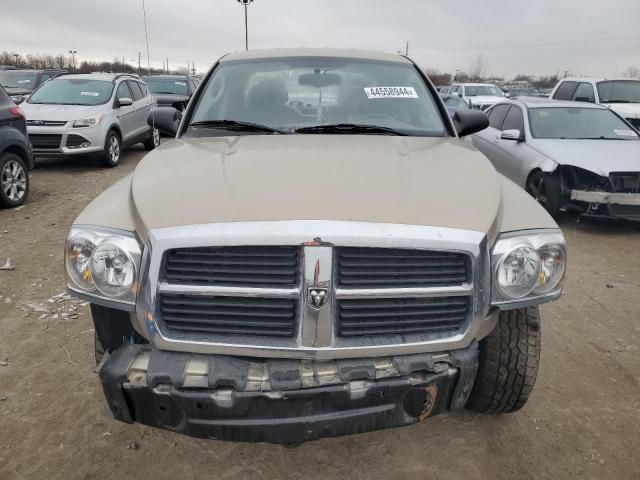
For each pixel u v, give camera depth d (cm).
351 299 191
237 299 192
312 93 338
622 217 588
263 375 193
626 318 401
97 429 269
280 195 204
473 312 199
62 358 331
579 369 328
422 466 247
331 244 185
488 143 791
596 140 673
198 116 336
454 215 200
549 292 212
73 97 1018
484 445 260
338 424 194
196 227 190
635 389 308
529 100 783
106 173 960
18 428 268
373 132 317
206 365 194
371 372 192
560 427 274
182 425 197
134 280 199
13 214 667
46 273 470
